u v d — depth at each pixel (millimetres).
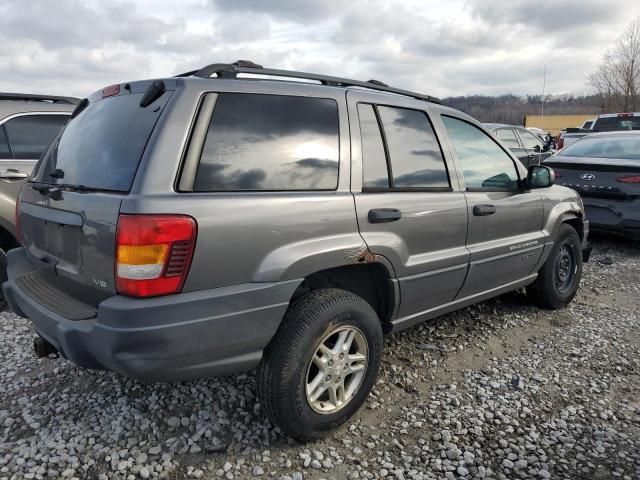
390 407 3104
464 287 3625
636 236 6699
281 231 2477
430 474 2531
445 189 3404
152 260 2135
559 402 3199
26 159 4863
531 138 13906
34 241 2957
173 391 3186
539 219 4277
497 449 2732
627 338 4164
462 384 3387
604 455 2703
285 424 2578
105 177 2422
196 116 2363
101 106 2865
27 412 2973
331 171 2756
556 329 4312
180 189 2254
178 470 2520
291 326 2549
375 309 3254
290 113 2672
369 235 2854
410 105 3312
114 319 2137
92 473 2490
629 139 7395
